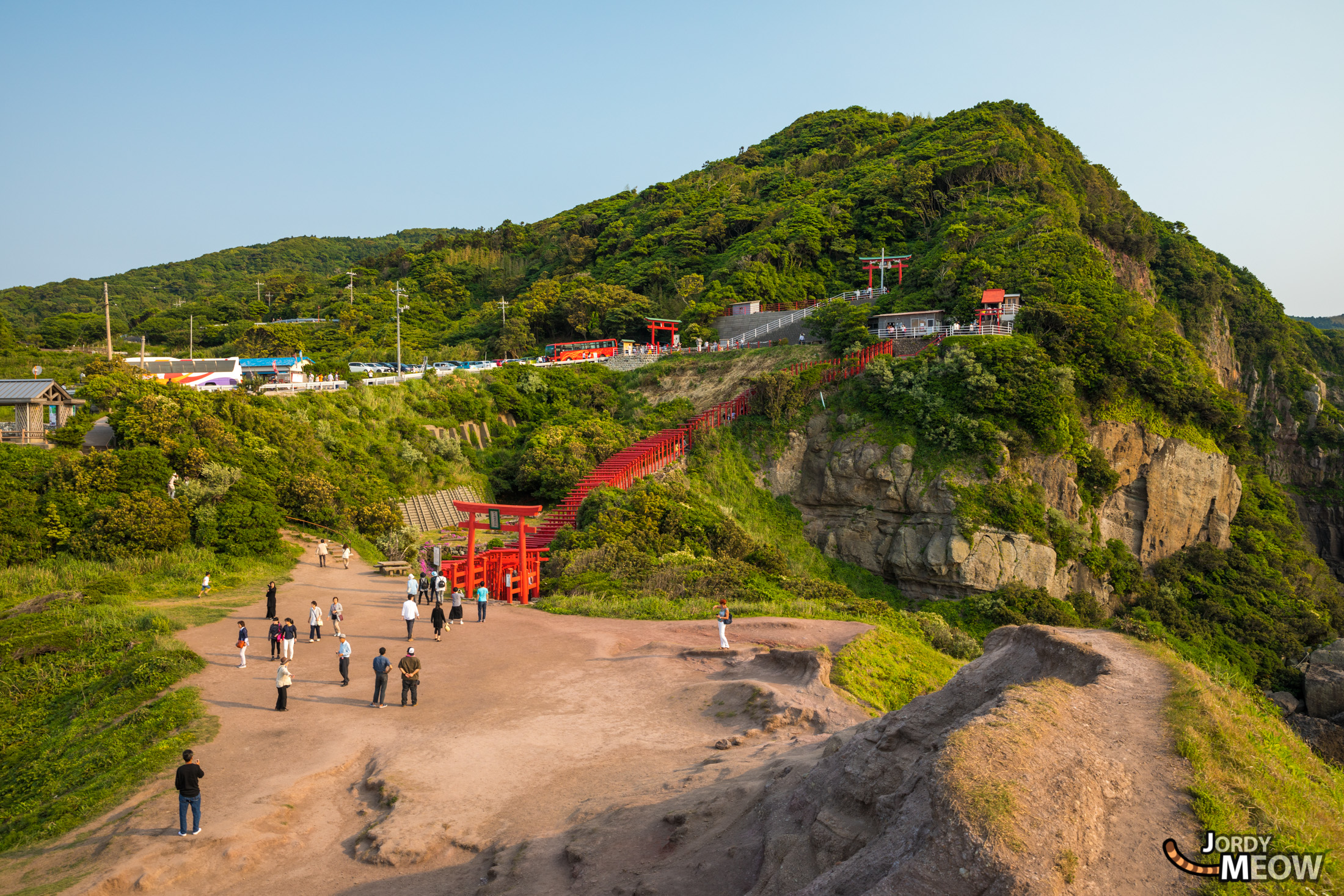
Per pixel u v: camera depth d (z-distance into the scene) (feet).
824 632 92.17
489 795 49.88
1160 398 195.62
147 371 215.51
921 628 112.27
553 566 131.13
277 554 131.23
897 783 31.35
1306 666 179.83
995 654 38.83
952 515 171.12
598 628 95.25
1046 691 31.12
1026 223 252.42
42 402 139.74
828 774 34.24
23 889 42.11
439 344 364.99
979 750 26.58
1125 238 320.09
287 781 52.85
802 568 177.58
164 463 131.85
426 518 181.57
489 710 66.39
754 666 75.82
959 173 337.52
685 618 102.58
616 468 185.68
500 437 224.74
